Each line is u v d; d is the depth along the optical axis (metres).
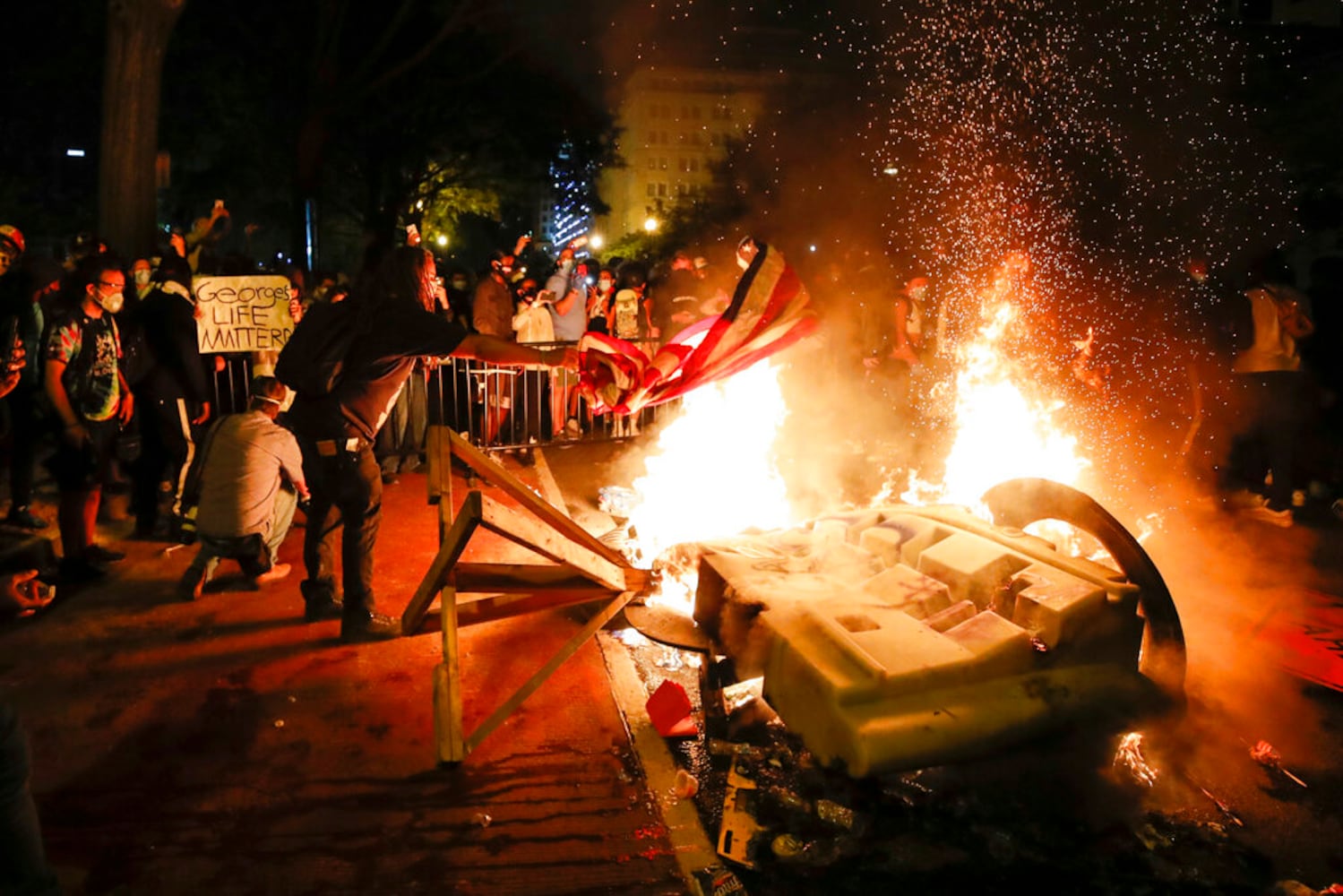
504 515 3.80
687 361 4.82
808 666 3.65
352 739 4.02
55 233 29.27
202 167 29.86
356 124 26.94
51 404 5.54
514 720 4.19
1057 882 3.17
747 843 3.34
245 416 5.59
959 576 4.21
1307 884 3.23
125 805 3.55
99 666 4.68
